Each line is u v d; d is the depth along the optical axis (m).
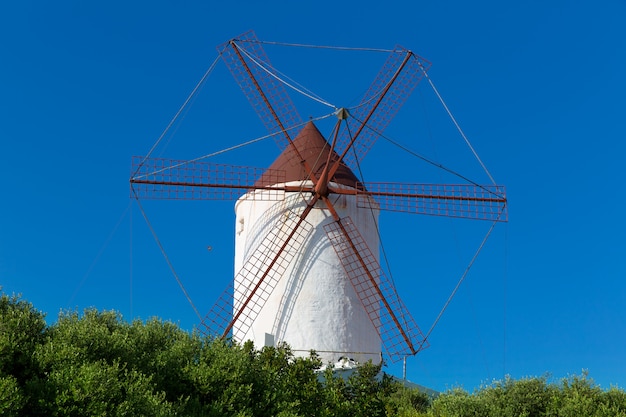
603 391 21.17
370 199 23.86
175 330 18.36
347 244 23.22
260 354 18.70
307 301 22.73
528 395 20.91
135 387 14.39
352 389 18.25
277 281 22.98
